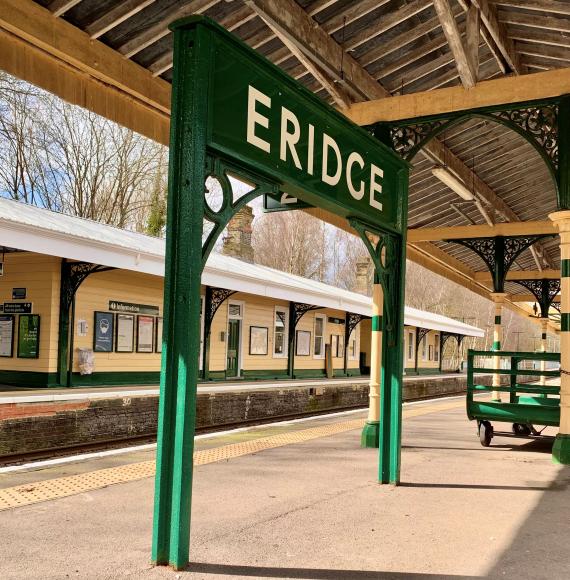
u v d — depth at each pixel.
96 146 30.28
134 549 3.44
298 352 22.62
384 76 7.31
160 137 6.27
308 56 6.01
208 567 3.18
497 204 11.97
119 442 10.79
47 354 13.05
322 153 4.31
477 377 32.75
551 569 3.30
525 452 7.32
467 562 3.38
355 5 5.94
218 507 4.43
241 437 8.23
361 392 19.91
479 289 19.17
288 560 3.33
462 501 4.75
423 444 7.85
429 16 6.48
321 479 5.46
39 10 4.82
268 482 5.30
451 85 7.88
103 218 30.95
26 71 4.91
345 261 51.25
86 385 13.77
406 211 5.62
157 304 15.86
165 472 3.16
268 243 44.19
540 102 6.85
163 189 32.41
